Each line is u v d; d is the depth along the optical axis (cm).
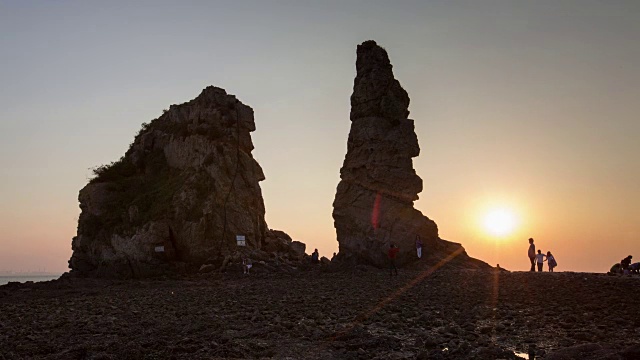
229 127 6112
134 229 5606
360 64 5366
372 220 4975
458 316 2284
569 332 1884
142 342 1894
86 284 4788
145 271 5397
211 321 2291
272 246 6147
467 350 1633
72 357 1725
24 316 2755
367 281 3847
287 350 1736
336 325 2114
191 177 5812
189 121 6350
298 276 4703
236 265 5247
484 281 3450
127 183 6359
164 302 3131
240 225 5700
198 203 5600
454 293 2991
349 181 5172
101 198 6184
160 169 6369
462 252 5069
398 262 4816
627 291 2741
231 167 5922
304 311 2531
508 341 1812
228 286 4066
